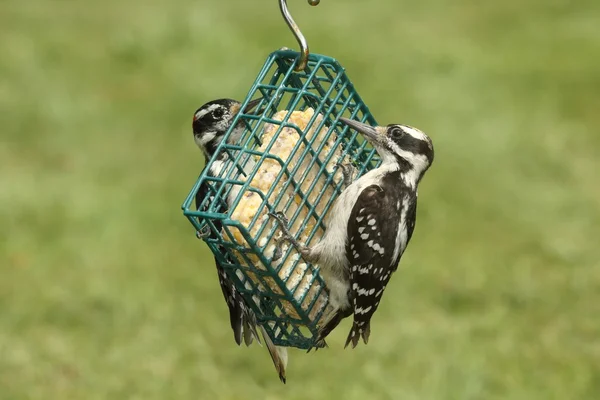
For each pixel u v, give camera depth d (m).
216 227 7.65
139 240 15.82
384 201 7.90
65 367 12.35
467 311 13.63
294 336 8.30
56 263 14.98
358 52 24.34
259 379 12.02
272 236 7.54
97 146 19.80
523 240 15.73
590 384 11.88
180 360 12.48
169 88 22.56
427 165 8.23
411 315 13.52
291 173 7.59
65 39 25.61
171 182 18.05
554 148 19.09
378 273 7.99
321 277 8.01
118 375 12.18
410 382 11.82
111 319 13.39
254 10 27.92
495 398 11.67
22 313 13.51
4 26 26.72
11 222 16.12
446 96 21.64
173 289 14.20
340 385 11.80
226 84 22.66
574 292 14.11
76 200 17.02
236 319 8.87
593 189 17.53
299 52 7.57
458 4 29.41
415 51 24.42
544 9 28.69
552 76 23.02
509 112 20.89
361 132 8.01
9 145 19.73
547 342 12.87
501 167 18.36
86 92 22.31
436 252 15.34
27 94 22.05
